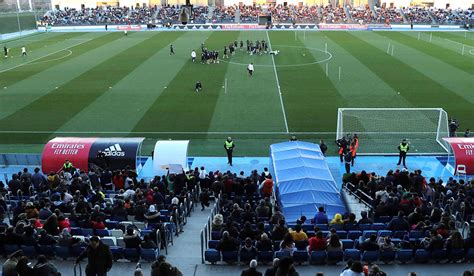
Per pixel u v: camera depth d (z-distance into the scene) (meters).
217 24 106.00
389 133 34.44
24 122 37.44
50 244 15.63
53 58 65.44
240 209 18.50
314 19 113.25
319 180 22.12
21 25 95.94
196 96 44.75
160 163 26.20
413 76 52.38
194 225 19.91
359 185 22.66
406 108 38.03
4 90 47.41
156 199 20.14
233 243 15.35
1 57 66.94
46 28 102.44
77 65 60.12
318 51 70.19
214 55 61.53
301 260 15.41
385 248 15.30
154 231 16.25
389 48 72.69
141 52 70.12
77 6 131.12
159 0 131.25
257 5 129.88
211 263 15.94
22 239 15.54
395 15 114.69
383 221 18.75
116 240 15.98
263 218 18.86
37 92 46.53
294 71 55.88
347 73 54.47
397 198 19.36
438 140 33.06
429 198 21.80
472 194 20.44
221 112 39.72
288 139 33.78
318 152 25.55
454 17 111.50
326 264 15.44
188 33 95.12
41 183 22.95
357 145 30.61
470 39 83.44
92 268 12.34
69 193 21.48
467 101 42.25
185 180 23.06
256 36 89.06
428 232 16.47
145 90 47.09
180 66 59.09
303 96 44.62
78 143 27.31
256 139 33.81
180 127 36.16
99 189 21.69
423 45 75.94
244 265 15.77
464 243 15.40
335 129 35.53
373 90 46.53
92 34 94.69
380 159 30.59
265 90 46.91
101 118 38.31
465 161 27.20
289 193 21.16
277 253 15.05
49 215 17.75
